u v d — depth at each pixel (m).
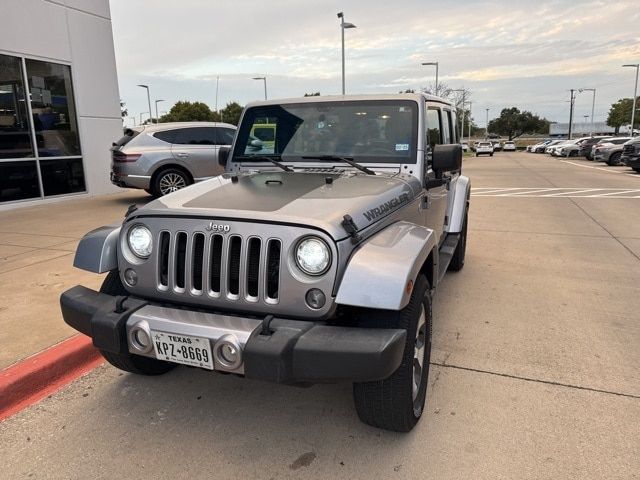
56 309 4.38
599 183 17.11
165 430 2.90
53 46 10.91
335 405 3.14
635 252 6.93
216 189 3.06
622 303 4.86
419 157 3.60
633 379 3.38
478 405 3.09
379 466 2.57
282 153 3.91
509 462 2.58
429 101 4.08
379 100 3.78
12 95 10.15
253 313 2.54
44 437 2.84
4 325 4.03
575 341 3.99
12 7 10.00
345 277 2.33
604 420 2.92
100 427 2.93
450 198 5.20
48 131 10.95
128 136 10.67
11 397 3.16
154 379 3.47
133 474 2.53
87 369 3.61
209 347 2.40
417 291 2.65
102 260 2.86
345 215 2.50
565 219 9.66
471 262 6.44
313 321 2.44
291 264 2.41
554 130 107.50
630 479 2.44
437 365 3.61
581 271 5.98
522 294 5.15
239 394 3.28
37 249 6.52
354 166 3.61
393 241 2.59
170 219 2.66
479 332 4.19
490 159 42.47
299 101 3.96
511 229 8.68
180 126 10.83
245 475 2.52
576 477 2.46
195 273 2.63
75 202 11.04
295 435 2.84
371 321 2.54
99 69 12.14
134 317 2.60
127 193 12.70
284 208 2.56
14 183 10.26
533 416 2.97
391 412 2.63
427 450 2.68
